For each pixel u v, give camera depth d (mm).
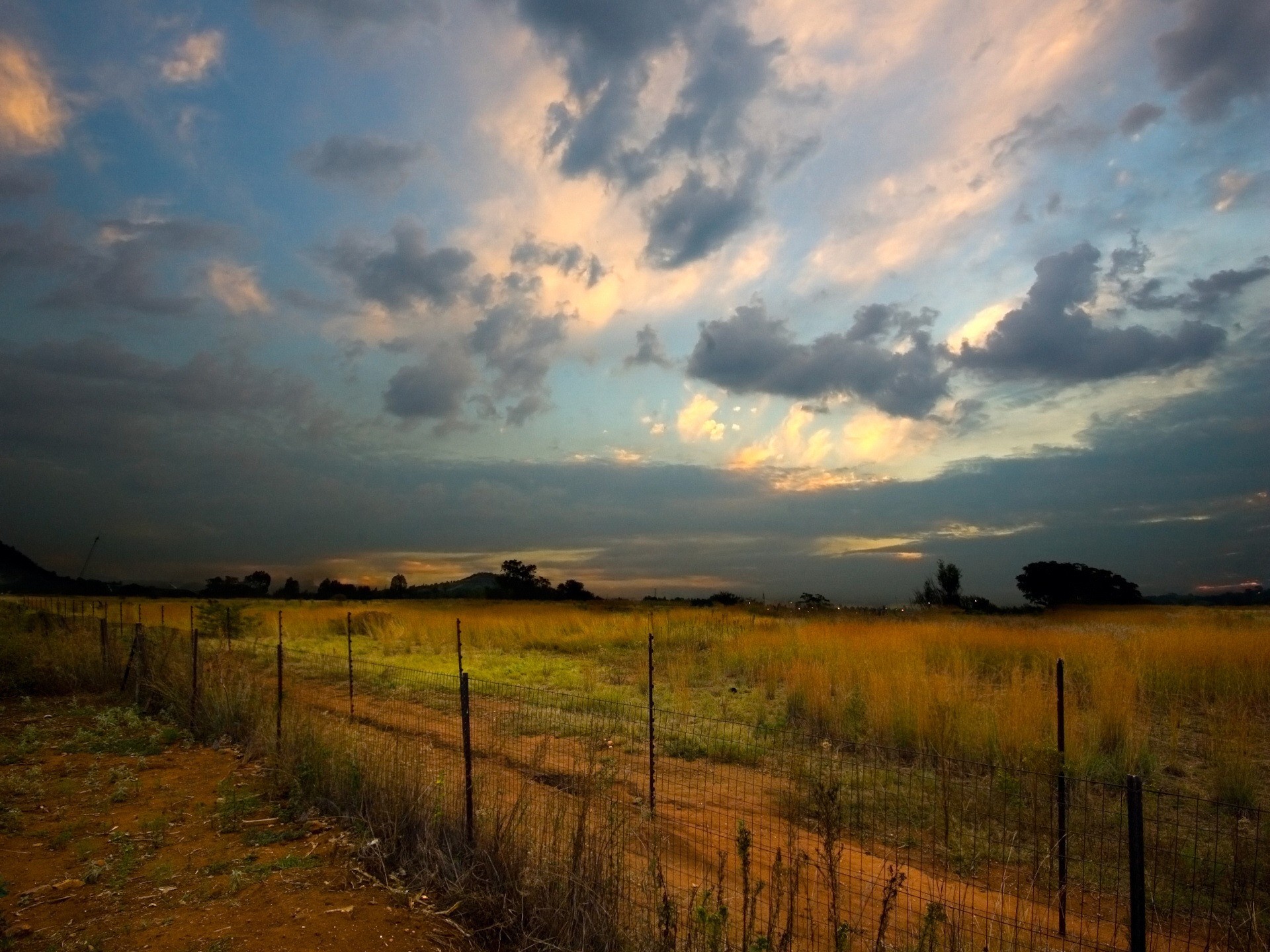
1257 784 7957
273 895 5098
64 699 12750
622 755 9148
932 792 7660
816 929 4660
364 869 5543
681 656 17000
